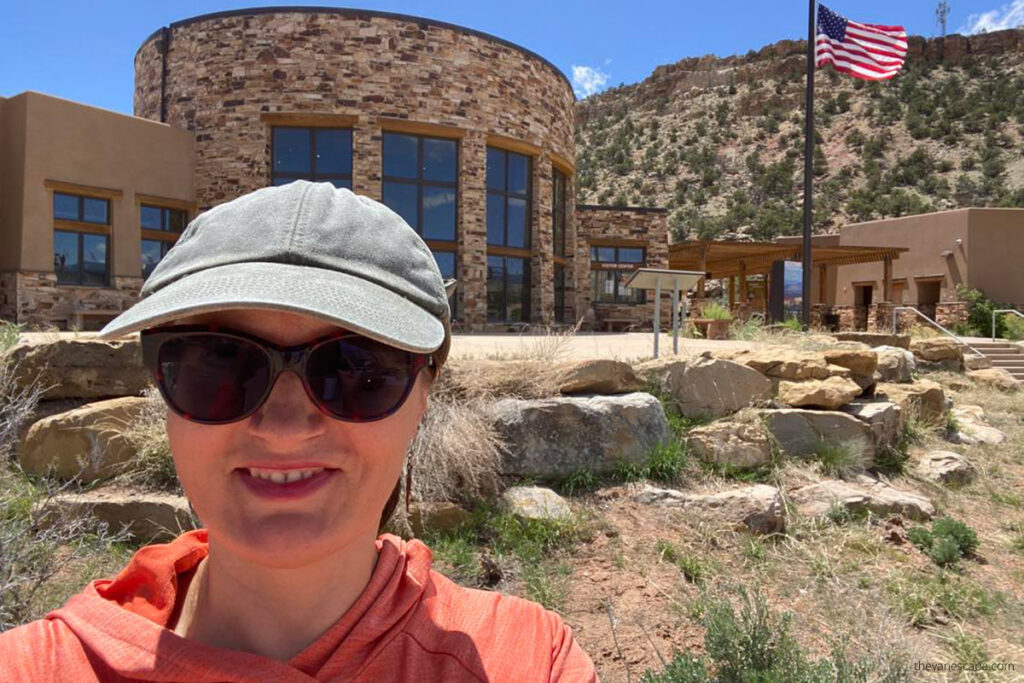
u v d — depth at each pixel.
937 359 13.59
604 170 91.69
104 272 15.35
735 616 4.02
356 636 1.09
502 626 1.30
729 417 6.92
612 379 6.54
